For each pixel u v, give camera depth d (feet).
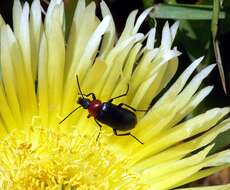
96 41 0.49
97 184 0.53
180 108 0.49
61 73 0.51
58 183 0.52
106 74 0.50
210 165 0.48
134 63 0.50
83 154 0.53
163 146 0.51
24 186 0.52
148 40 0.50
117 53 0.49
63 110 0.52
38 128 0.53
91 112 0.48
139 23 0.49
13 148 0.52
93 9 0.49
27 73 0.50
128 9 0.56
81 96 0.51
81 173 0.53
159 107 0.50
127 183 0.52
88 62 0.50
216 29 0.50
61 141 0.53
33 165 0.52
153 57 0.49
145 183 0.51
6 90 0.50
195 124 0.49
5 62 0.49
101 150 0.53
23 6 0.52
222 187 0.46
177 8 0.53
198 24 0.54
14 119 0.52
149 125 0.51
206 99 0.54
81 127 0.53
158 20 0.53
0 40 0.49
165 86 0.51
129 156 0.52
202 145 0.49
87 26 0.49
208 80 0.54
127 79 0.50
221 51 0.55
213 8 0.50
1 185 0.52
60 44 0.49
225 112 0.49
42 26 0.50
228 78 0.54
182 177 0.49
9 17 0.54
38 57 0.50
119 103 0.51
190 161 0.49
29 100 0.52
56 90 0.51
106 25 0.49
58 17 0.49
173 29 0.50
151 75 0.50
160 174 0.51
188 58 0.54
